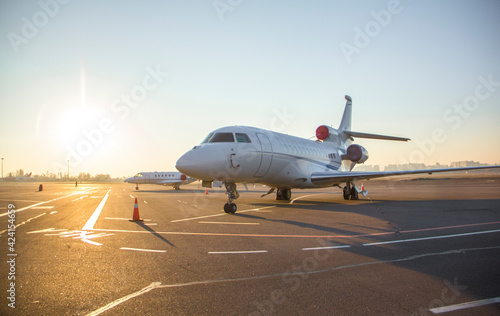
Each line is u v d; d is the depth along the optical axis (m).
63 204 19.45
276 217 12.02
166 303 3.97
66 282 4.75
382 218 11.36
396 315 3.62
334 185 21.14
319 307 3.83
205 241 7.64
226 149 13.76
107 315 3.66
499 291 4.28
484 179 66.06
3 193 35.94
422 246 6.91
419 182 62.50
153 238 8.06
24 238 8.17
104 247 7.05
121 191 41.94
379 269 5.26
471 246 6.88
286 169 16.89
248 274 5.06
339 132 26.11
